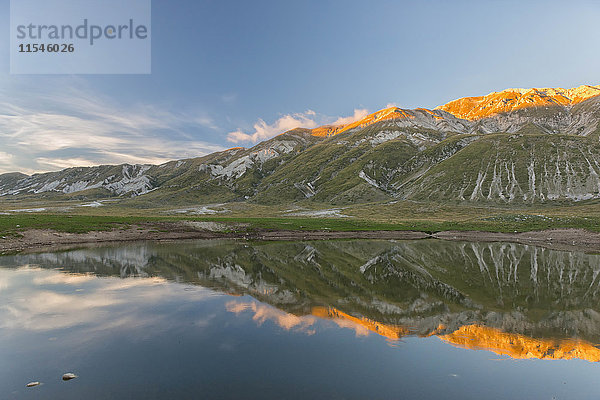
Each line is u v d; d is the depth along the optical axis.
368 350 14.34
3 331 16.30
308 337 15.76
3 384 11.40
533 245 66.25
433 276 32.78
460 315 19.75
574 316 19.73
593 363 13.48
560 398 10.80
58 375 12.05
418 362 13.28
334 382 11.52
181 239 75.81
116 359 13.32
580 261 44.12
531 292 26.08
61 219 78.50
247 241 72.75
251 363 12.99
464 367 12.91
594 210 122.81
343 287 27.12
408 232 89.50
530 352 14.51
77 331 16.30
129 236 73.38
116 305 20.73
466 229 89.31
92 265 36.31
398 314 19.73
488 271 36.03
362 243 69.31
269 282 28.53
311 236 84.69
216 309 20.12
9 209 166.00
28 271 32.41
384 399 10.48
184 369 12.46
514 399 10.69
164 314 19.05
